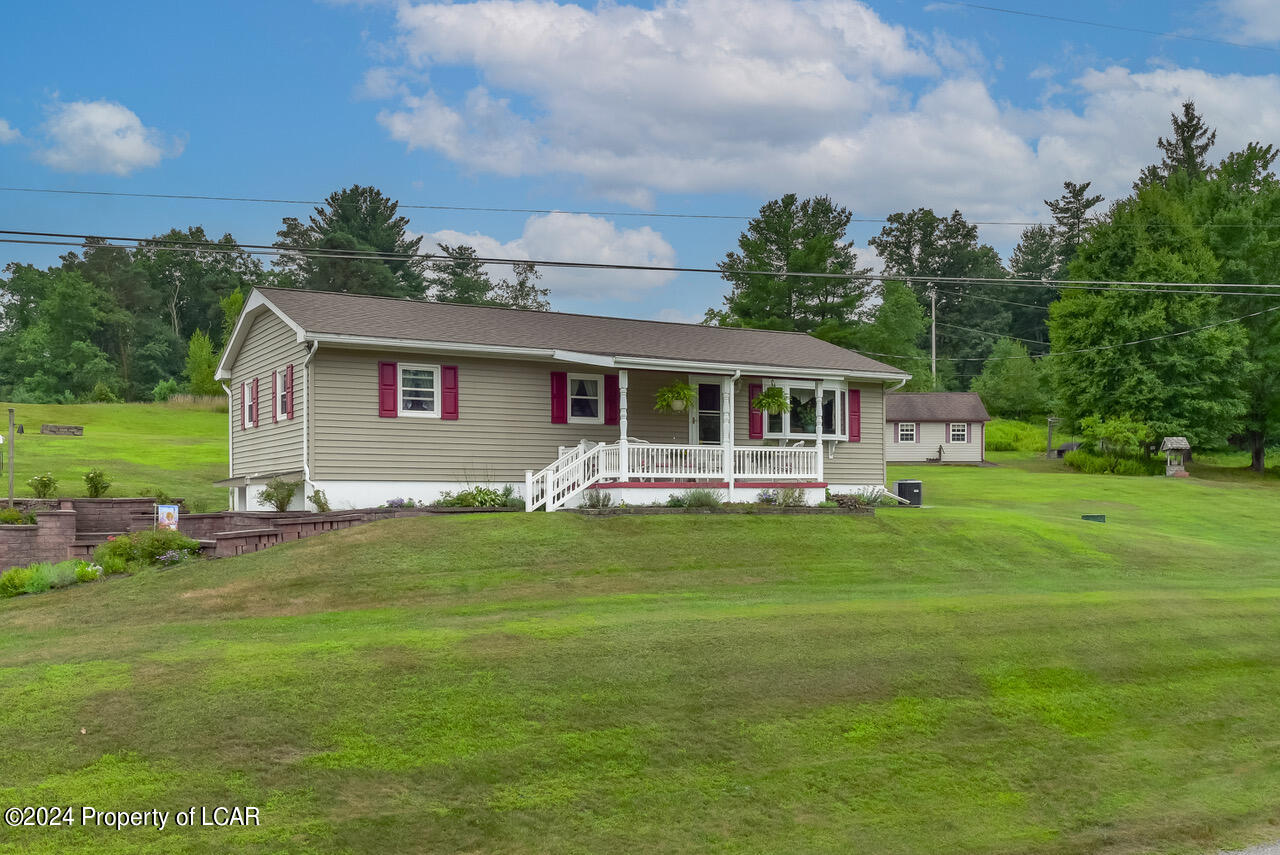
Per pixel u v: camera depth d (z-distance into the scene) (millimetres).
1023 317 107938
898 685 13297
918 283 104062
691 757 11109
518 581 17922
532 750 10805
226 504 29219
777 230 75250
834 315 74125
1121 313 54156
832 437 29625
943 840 10273
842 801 10742
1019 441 71125
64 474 32656
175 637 13695
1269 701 14391
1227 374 53312
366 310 25656
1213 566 24094
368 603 16344
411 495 24234
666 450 25094
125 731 10258
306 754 10211
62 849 8492
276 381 25672
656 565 19516
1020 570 21625
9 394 88438
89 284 93750
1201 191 61781
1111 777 11930
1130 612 17172
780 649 13938
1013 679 13930
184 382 96125
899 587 18969
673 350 26859
